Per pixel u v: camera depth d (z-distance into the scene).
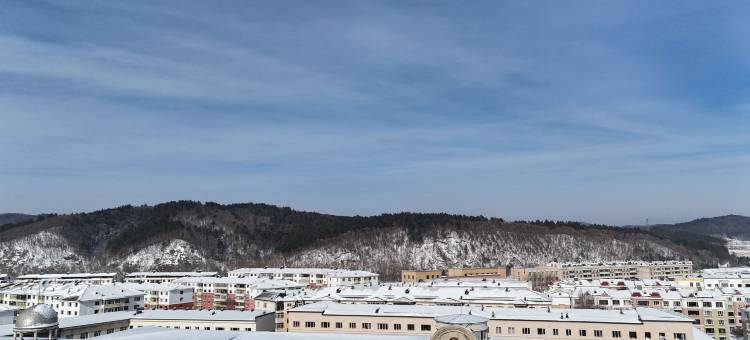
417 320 160.00
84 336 158.00
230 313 182.25
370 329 162.62
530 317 153.88
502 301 195.62
